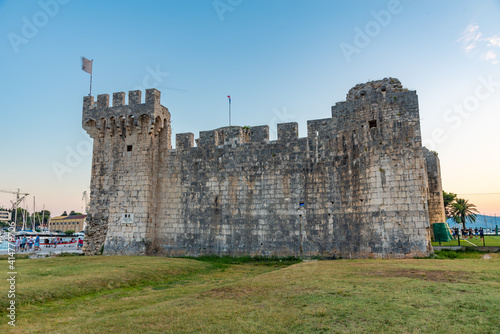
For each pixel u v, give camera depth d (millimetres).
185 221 38281
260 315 12242
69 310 15531
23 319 13930
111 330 11453
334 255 32188
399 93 30656
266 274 22594
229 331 10781
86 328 11898
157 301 16703
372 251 29578
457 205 76312
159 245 38719
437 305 12578
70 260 31141
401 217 28766
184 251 37594
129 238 38156
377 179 30156
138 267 26359
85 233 40344
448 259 25953
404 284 16141
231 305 13953
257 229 35406
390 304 12867
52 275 22234
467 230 51656
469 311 11781
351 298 14008
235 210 36562
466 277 17328
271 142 36500
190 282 23219
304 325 11078
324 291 15492
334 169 33500
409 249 28031
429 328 10336
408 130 29766
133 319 12586
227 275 26047
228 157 37844
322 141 34562
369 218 30219
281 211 34906
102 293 19562
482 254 27953
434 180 42594
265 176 36094
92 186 41188
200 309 13508
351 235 31562
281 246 34250
